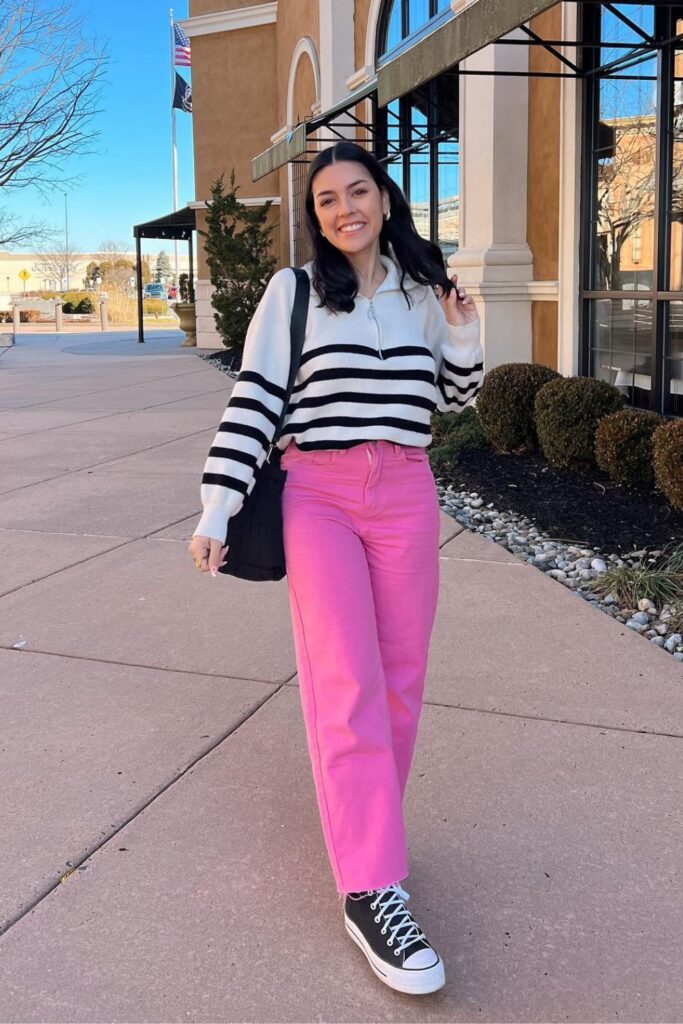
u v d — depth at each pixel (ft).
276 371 7.59
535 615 15.05
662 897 8.42
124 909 8.42
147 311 202.59
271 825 9.64
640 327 26.25
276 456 8.06
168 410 38.83
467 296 8.12
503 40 24.30
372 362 7.58
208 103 67.05
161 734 11.51
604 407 22.72
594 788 10.11
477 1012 7.23
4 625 15.14
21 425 35.78
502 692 12.36
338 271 7.52
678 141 24.20
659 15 24.14
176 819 9.77
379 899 7.52
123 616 15.44
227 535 7.72
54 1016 7.22
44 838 9.46
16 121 61.87
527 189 30.63
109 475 26.21
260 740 11.34
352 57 50.34
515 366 25.73
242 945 7.98
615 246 27.25
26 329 139.64
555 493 21.93
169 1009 7.29
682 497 18.28
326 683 7.57
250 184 66.69
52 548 19.31
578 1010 7.22
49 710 12.19
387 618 8.05
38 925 8.22
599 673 12.89
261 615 15.39
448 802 9.91
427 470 8.09
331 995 7.42
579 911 8.27
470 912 8.29
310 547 7.61
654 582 15.83
